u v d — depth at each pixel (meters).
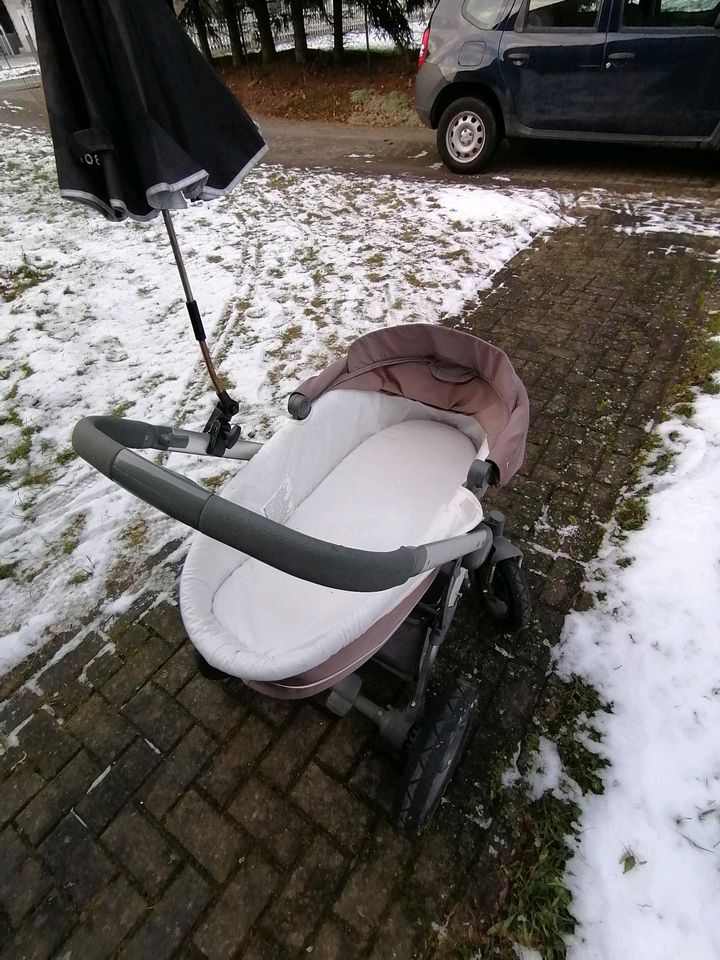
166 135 1.32
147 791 2.13
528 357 4.02
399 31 10.85
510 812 2.00
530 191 6.26
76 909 1.88
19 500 3.36
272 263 5.52
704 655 2.31
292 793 2.09
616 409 3.54
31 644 2.62
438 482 2.41
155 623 2.66
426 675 1.96
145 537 3.07
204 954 1.78
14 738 2.31
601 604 2.56
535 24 5.68
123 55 1.24
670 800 1.97
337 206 6.49
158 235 6.34
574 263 5.03
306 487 2.35
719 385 3.52
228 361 4.27
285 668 1.47
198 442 1.80
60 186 1.33
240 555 1.94
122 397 4.04
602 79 5.61
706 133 5.57
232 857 1.96
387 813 2.03
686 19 5.14
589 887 1.81
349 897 1.86
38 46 1.25
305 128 9.84
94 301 5.22
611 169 6.64
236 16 12.40
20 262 5.94
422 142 8.35
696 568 2.59
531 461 3.26
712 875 1.80
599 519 2.92
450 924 1.79
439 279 4.99
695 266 4.79
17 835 2.06
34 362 4.47
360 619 1.52
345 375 2.42
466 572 2.22
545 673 2.36
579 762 2.09
